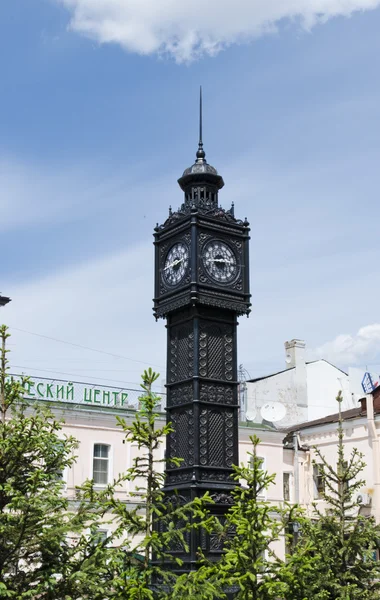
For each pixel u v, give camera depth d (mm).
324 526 22031
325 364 57594
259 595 16641
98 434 41719
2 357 18188
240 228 22016
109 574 16844
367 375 52094
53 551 17031
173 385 21344
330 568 21203
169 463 20875
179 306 21250
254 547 16797
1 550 16797
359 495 42406
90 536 17312
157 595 16438
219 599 17938
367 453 43844
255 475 17422
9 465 17234
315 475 47281
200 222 21359
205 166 22656
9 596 15914
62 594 16578
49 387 41250
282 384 55969
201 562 17984
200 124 23156
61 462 18078
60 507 17688
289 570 17000
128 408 43969
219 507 19875
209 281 21156
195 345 20844
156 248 22594
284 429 52406
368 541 21938
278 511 17641
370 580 22000
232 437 20859
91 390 42969
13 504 16547
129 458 42375
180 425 20984
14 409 18516
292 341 57562
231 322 21594
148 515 16656
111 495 17750
